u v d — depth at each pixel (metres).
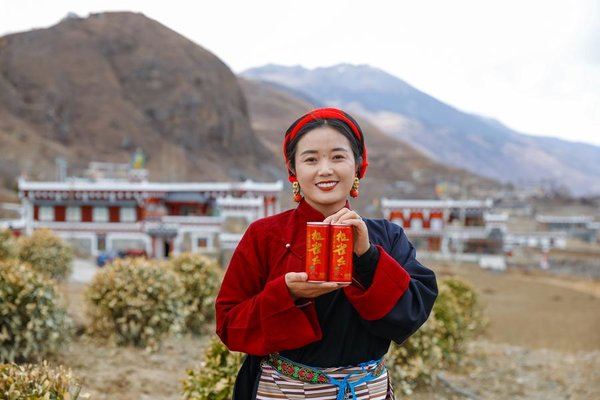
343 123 2.57
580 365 10.12
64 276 17.66
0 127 103.06
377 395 2.57
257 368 2.67
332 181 2.51
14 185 63.19
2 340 6.70
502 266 48.59
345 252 2.24
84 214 39.72
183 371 7.58
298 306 2.35
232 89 162.88
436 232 52.56
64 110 124.31
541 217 92.56
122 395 6.23
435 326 7.91
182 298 10.41
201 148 142.38
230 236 35.78
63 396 3.50
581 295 31.98
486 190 139.38
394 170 185.12
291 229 2.56
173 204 41.50
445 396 7.61
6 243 15.88
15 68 127.25
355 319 2.50
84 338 8.73
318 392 2.49
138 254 35.16
